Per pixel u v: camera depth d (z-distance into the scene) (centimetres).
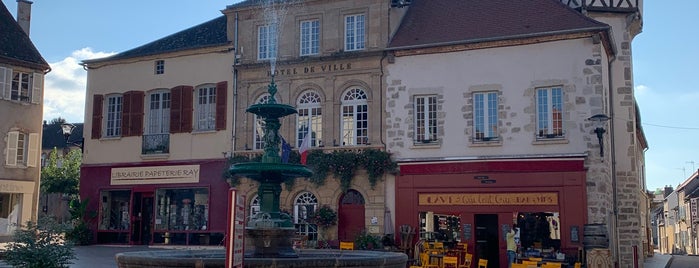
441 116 2184
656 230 7656
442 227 2159
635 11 2384
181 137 2539
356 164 2247
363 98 2306
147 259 1059
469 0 2345
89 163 2697
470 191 2103
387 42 2272
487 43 2139
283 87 2398
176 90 2569
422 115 2223
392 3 2308
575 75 2042
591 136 2003
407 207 2178
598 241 1908
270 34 2447
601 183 1977
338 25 2345
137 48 2745
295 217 2345
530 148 2067
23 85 2980
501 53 2134
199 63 2548
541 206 2022
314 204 2328
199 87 2553
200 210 2498
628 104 2358
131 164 2609
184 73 2569
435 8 2378
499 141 2103
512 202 2055
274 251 1266
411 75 2236
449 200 2127
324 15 2372
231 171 1353
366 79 2291
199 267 1016
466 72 2169
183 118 2542
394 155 2227
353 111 2312
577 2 2391
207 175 2470
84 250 2341
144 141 2598
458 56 2186
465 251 2039
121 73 2684
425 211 2155
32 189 2973
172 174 2528
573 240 1972
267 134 1368
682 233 6041
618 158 2338
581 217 1975
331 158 2270
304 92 2386
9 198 2944
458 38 2202
